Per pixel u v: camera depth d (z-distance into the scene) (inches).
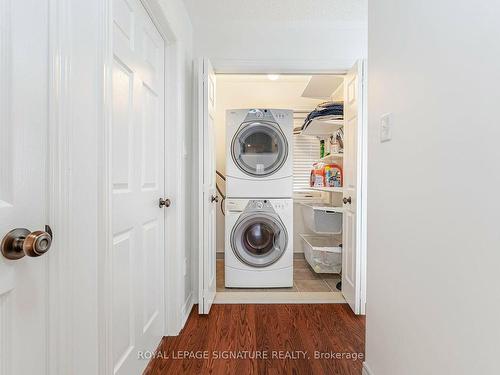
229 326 80.0
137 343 56.4
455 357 31.9
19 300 28.0
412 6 40.5
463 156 30.6
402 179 43.7
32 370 29.5
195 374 59.6
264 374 59.7
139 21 57.1
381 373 50.6
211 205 93.0
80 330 35.9
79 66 35.4
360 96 84.8
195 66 95.5
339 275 126.3
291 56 96.2
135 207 55.4
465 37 30.2
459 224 31.3
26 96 28.8
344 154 99.3
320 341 72.5
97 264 38.6
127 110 51.7
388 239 48.3
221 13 90.5
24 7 28.5
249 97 151.0
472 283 29.4
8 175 27.0
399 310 44.4
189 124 91.8
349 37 96.3
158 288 69.4
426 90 37.3
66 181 33.3
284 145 110.6
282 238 110.2
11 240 26.3
